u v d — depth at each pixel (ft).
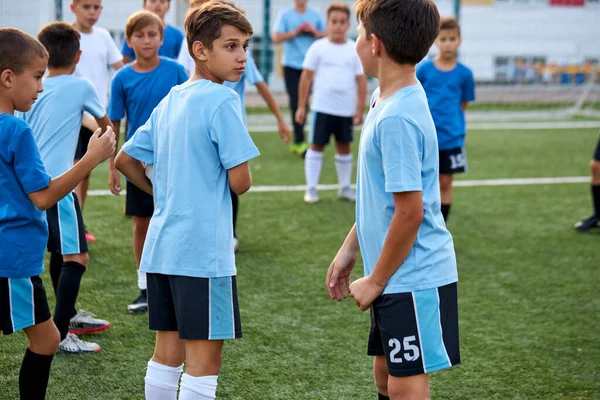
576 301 14.82
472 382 11.24
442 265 7.93
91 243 17.56
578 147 32.86
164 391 8.96
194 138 8.50
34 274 8.81
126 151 9.19
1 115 8.51
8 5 31.68
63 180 8.59
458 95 18.61
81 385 10.77
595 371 11.68
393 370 7.86
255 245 17.90
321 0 44.01
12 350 11.82
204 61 8.70
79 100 12.14
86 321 12.60
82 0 17.92
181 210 8.50
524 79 47.19
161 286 8.79
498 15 46.11
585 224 19.94
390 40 7.77
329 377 11.28
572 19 47.14
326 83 22.04
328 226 19.77
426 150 7.75
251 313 13.70
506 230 19.93
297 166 27.76
